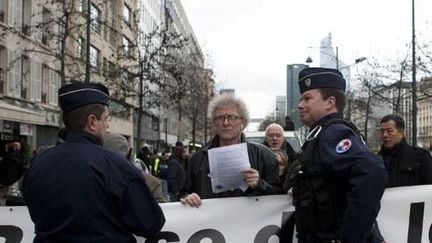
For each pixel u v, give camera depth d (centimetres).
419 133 9231
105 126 347
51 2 2741
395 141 604
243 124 464
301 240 363
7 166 1498
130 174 327
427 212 489
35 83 3069
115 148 515
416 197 489
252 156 456
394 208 487
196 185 469
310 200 350
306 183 355
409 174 595
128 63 4597
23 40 2870
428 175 589
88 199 312
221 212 446
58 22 2517
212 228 445
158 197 566
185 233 442
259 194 448
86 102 337
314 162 351
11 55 2755
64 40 2411
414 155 597
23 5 2941
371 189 321
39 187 322
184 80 4697
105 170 320
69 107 337
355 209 321
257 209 448
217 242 446
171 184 1248
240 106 459
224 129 457
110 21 4416
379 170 324
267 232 448
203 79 5728
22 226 451
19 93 2872
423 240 486
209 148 473
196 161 474
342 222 335
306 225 355
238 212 447
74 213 311
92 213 312
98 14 3888
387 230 484
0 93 2669
